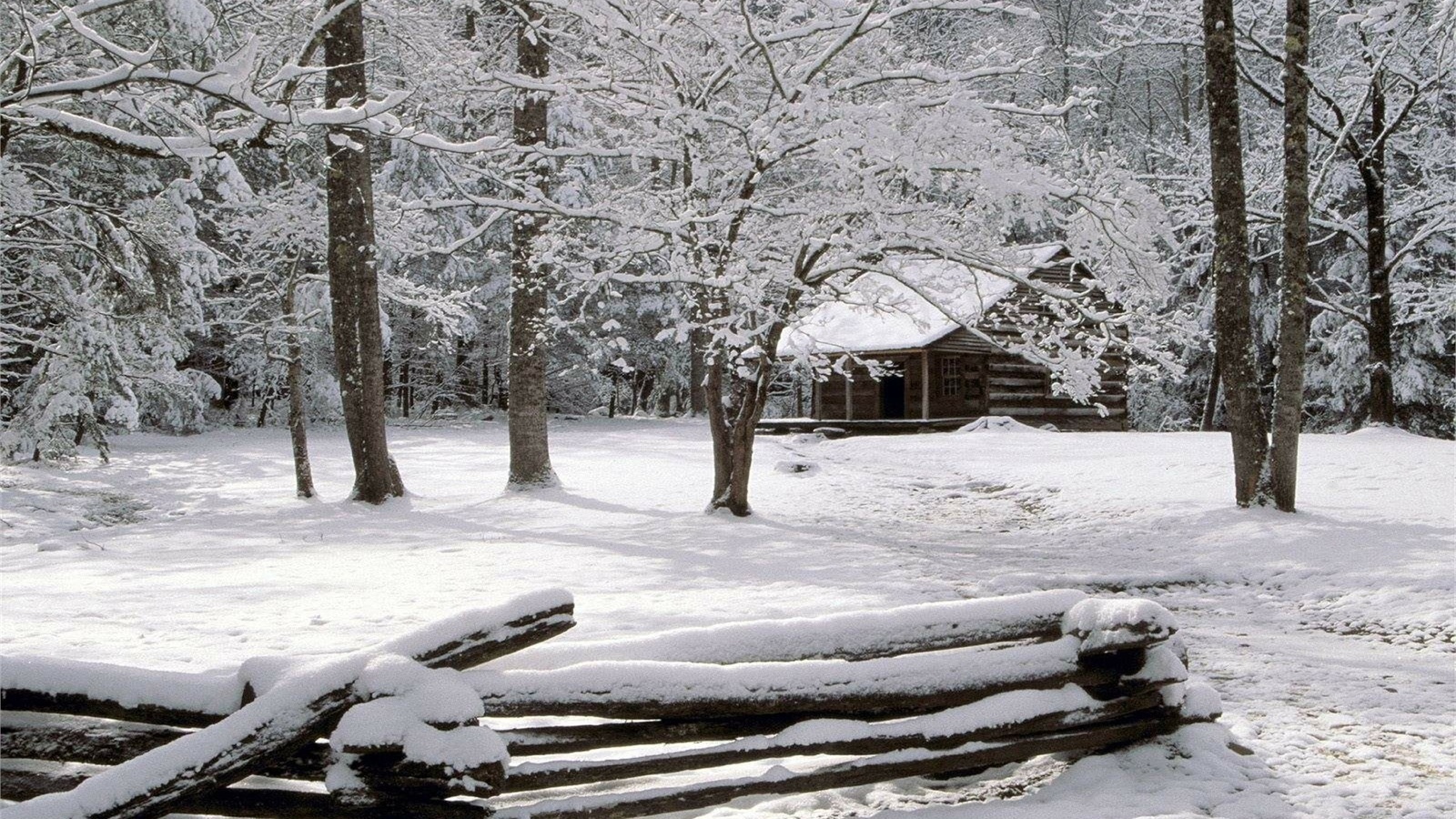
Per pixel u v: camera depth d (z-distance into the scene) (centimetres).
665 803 406
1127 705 470
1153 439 2400
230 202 1872
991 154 1323
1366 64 2409
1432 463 1677
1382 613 902
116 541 1348
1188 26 2425
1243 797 445
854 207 1376
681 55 1503
